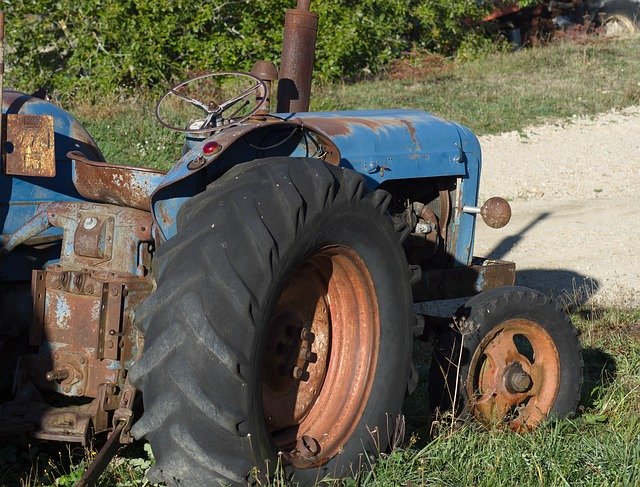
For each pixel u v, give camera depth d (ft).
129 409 12.97
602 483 14.32
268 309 11.82
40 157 14.05
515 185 43.98
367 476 13.65
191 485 11.75
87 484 12.02
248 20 56.80
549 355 17.20
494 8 75.00
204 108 15.24
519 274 30.66
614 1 81.71
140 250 13.58
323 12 60.44
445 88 60.64
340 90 58.65
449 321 16.57
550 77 64.49
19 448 14.37
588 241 34.88
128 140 40.98
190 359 11.34
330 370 14.06
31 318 13.48
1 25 13.69
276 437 13.50
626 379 19.95
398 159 16.67
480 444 15.37
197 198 12.33
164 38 53.52
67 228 13.84
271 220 11.93
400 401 14.33
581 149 49.60
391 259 13.97
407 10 65.62
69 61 53.21
